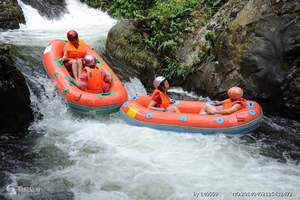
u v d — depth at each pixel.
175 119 6.54
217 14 9.12
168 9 10.02
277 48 7.24
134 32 9.53
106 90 7.53
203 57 8.55
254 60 7.38
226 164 5.69
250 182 5.24
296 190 5.07
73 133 6.47
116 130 6.63
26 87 6.62
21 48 8.77
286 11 7.30
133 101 7.07
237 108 6.67
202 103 7.09
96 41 10.30
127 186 5.10
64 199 4.82
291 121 7.21
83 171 5.41
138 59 9.19
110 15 13.59
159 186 5.11
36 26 11.55
